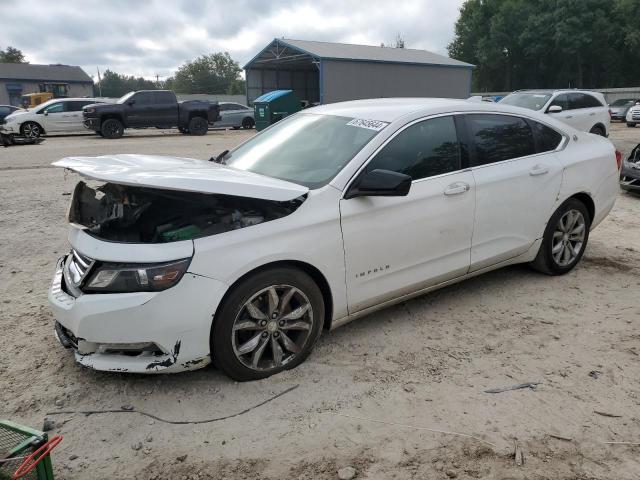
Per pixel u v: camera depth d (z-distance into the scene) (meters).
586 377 3.31
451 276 4.07
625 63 57.75
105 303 2.86
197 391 3.16
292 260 3.20
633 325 3.99
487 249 4.23
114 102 22.12
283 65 39.88
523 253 4.55
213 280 2.95
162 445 2.73
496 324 4.02
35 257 5.64
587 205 5.00
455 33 70.81
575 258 4.97
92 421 2.91
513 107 4.55
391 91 32.56
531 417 2.94
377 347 3.68
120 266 2.90
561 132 4.80
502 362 3.49
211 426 2.87
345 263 3.44
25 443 2.16
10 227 6.85
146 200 3.47
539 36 58.84
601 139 5.25
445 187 3.87
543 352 3.62
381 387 3.21
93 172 3.05
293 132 4.28
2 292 4.65
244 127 28.64
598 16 55.75
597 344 3.72
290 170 3.74
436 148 3.93
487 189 4.11
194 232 3.10
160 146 17.44
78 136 22.77
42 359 3.51
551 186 4.55
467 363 3.48
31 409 3.00
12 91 66.69
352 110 4.23
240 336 3.21
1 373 3.35
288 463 2.60
